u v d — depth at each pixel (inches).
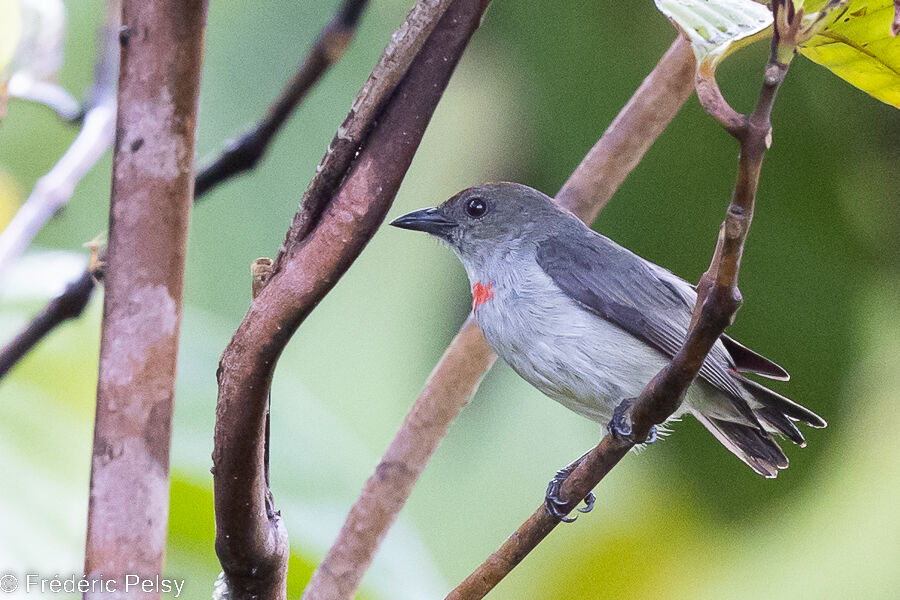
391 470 105.2
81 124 106.7
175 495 106.0
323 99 109.0
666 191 107.7
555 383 107.2
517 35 107.7
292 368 109.6
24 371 106.5
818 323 107.8
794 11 80.4
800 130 107.6
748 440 107.1
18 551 105.8
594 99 107.7
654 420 104.0
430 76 92.7
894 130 107.5
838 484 108.7
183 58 85.7
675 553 109.0
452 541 109.5
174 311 86.4
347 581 105.0
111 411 84.3
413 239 109.7
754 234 107.7
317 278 92.9
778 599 109.0
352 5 106.2
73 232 109.7
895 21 86.2
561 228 107.6
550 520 104.3
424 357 109.7
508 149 108.2
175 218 86.1
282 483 106.4
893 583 109.0
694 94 107.3
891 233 107.7
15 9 105.9
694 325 101.7
